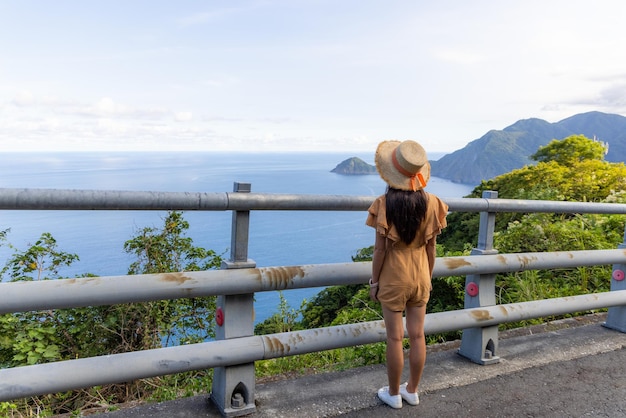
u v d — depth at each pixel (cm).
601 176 2066
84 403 405
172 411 283
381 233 275
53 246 575
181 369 260
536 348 398
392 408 298
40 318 502
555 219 838
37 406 384
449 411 298
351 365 382
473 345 368
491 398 316
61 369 236
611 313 450
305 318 889
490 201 349
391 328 292
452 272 337
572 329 446
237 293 274
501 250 765
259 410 289
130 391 420
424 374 345
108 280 244
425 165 280
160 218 575
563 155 3141
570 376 351
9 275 552
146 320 507
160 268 555
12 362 480
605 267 638
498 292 631
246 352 274
